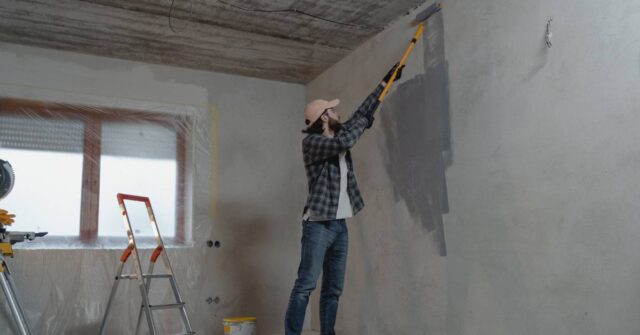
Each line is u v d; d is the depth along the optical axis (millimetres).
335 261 2777
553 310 2152
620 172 1916
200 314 3768
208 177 3971
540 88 2273
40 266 3352
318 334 3922
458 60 2775
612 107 1962
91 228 3525
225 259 3928
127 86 3832
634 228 1855
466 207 2656
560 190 2150
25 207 3367
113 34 3457
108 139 3688
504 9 2498
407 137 3150
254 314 3973
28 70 3555
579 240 2059
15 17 3193
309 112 2826
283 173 4277
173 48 3703
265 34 3520
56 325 3336
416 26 3143
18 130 3449
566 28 2168
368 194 3521
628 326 1855
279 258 4141
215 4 3094
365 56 3664
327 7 3154
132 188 3695
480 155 2584
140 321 3145
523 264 2307
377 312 3340
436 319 2820
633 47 1901
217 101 4125
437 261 2840
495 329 2434
